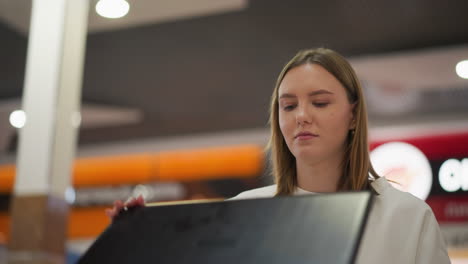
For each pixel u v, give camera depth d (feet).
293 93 4.44
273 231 2.93
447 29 16.81
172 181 26.50
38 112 10.69
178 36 17.24
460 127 22.72
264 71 19.61
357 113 4.76
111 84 20.77
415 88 20.18
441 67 18.40
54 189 10.43
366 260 4.32
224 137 26.21
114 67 19.39
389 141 23.48
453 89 20.26
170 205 3.46
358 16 16.11
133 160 27.14
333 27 16.72
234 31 16.87
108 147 27.66
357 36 17.24
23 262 9.98
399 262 4.29
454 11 15.81
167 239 3.20
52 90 10.73
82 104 22.18
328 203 2.96
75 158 27.99
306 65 4.53
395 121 23.65
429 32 17.02
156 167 26.81
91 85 20.83
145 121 24.68
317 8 15.65
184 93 21.67
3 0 14.88
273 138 5.11
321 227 2.84
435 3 15.43
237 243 2.95
